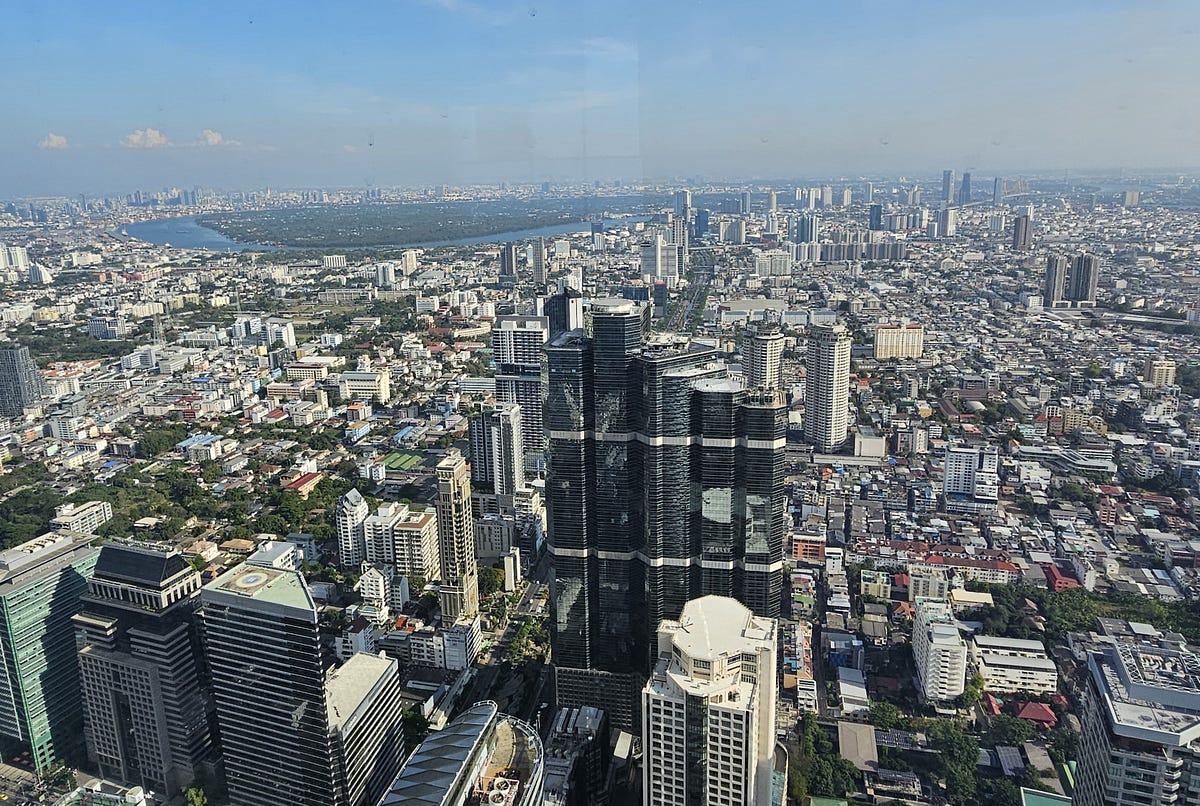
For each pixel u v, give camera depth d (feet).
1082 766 577.84
